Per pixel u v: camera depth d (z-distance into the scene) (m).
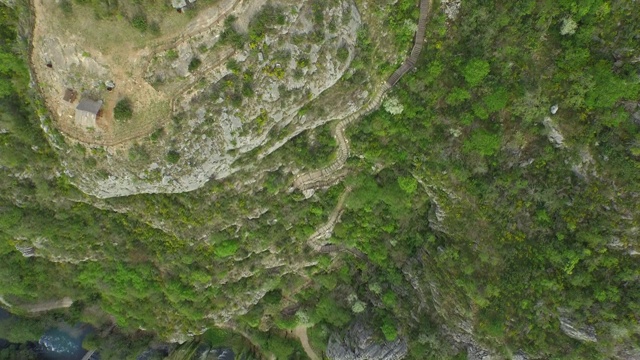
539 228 45.47
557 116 42.91
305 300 63.16
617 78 39.56
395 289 58.09
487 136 44.66
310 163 50.50
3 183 48.91
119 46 39.19
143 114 41.59
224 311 59.88
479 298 48.41
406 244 55.66
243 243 54.03
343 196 54.84
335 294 61.78
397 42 45.66
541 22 41.62
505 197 46.66
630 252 41.75
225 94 41.50
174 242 52.75
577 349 44.56
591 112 41.69
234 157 45.28
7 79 43.28
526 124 44.44
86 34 38.88
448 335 54.22
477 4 43.00
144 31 38.44
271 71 41.28
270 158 48.81
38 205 50.94
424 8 44.72
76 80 40.94
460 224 49.69
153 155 43.31
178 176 44.66
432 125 47.81
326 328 62.50
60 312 64.38
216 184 47.81
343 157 51.94
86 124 42.09
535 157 44.94
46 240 53.66
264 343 64.38
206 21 38.81
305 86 43.12
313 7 40.47
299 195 52.62
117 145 42.94
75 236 52.91
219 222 50.84
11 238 53.97
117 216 52.25
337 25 41.88
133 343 64.12
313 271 60.22
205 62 40.19
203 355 64.19
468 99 45.81
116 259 54.91
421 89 46.66
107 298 60.47
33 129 45.56
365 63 45.38
